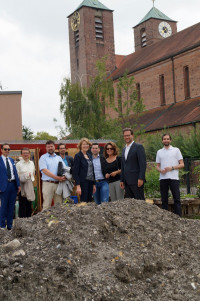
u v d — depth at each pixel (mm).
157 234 5258
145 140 35062
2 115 22859
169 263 4797
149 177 13969
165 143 9266
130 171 8445
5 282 4164
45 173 8961
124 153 8609
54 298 4051
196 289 4406
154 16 70562
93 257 4617
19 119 22953
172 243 5207
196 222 6047
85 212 5461
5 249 4898
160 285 4402
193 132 30438
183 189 15352
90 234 5004
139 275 4465
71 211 5535
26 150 10391
